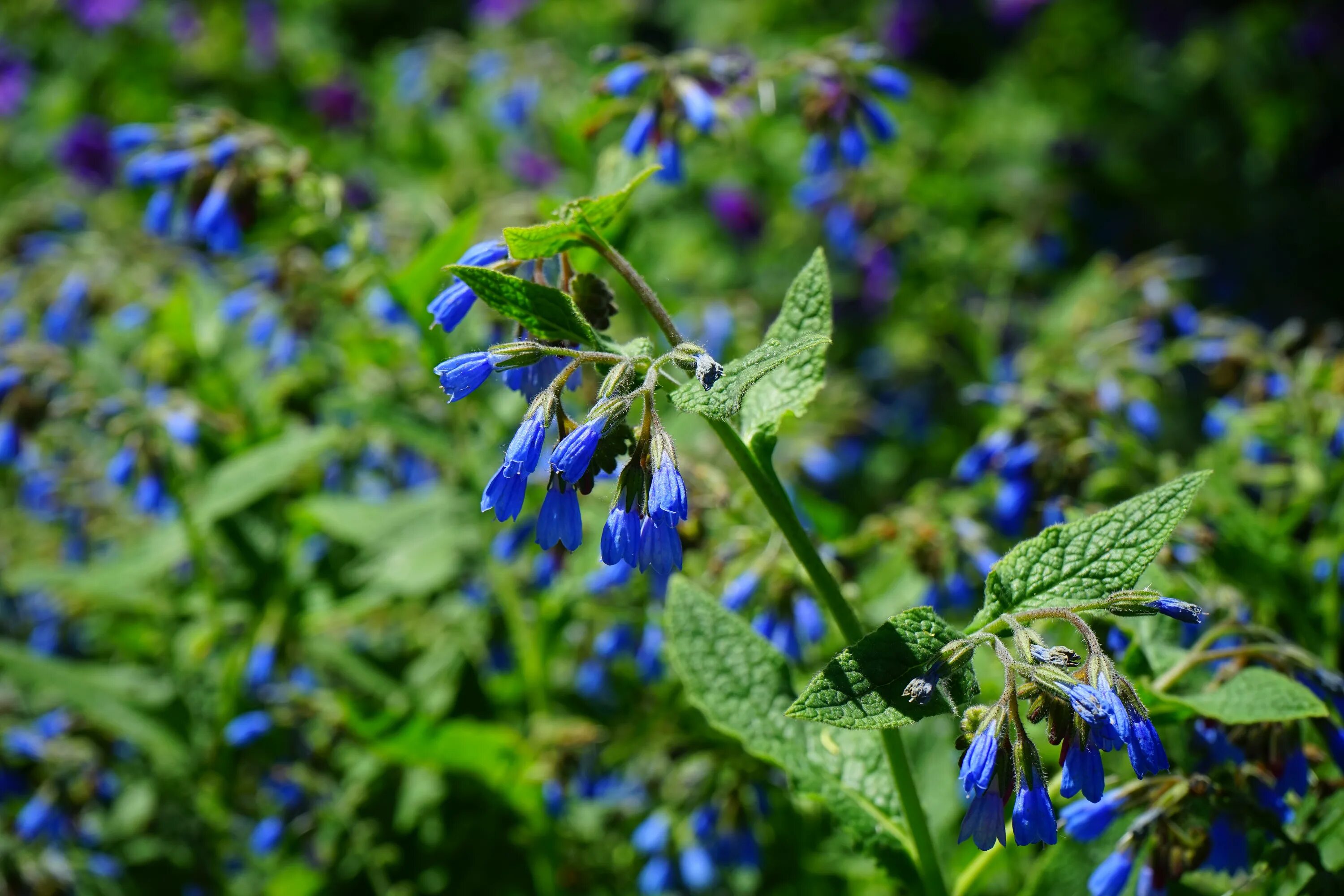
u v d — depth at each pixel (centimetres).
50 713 50
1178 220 96
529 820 44
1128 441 43
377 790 46
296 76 95
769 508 31
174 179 43
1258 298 93
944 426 70
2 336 56
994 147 87
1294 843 32
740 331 55
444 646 49
